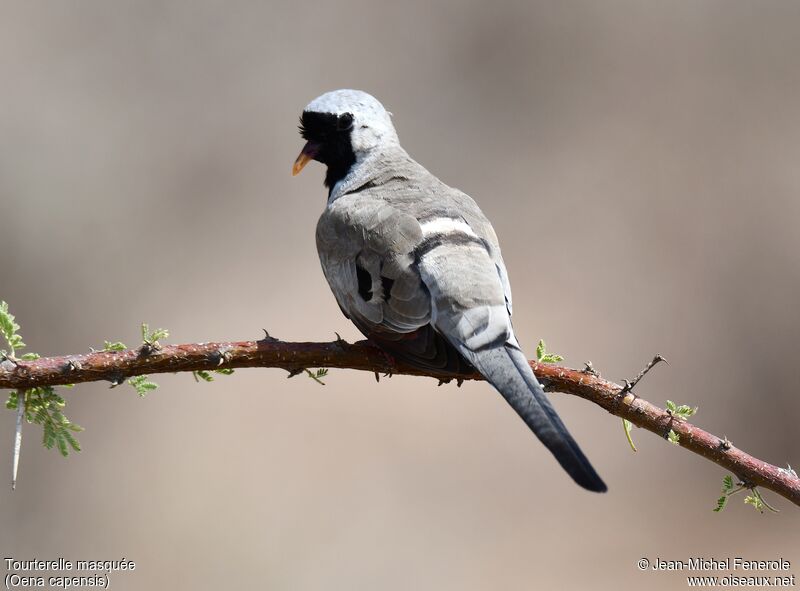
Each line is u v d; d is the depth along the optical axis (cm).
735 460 572
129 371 575
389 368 635
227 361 592
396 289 648
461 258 640
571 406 1554
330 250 708
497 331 608
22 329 1670
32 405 569
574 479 508
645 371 588
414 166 795
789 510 1432
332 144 806
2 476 1393
